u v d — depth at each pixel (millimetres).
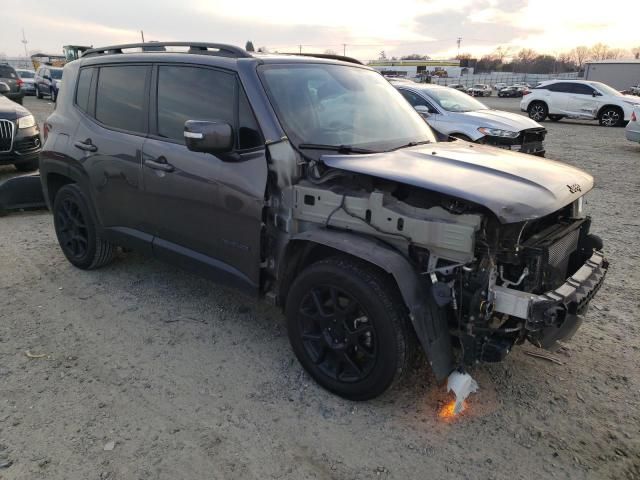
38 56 48219
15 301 4219
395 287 2719
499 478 2463
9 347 3535
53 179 4918
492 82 81750
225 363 3377
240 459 2555
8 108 8398
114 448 2609
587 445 2682
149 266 4965
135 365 3344
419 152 3229
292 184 3084
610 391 3129
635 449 2656
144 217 3916
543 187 2750
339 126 3416
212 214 3387
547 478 2465
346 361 2924
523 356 3488
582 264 3248
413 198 2793
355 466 2523
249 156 3150
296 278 3055
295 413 2895
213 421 2822
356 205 2826
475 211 2555
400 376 2762
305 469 2498
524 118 10180
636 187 8789
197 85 3531
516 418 2879
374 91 3980
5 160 8172
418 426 2805
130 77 4012
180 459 2547
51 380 3170
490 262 2525
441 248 2578
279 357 3451
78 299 4262
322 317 2971
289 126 3164
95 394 3041
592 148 13438
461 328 2660
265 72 3340
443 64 89438
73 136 4422
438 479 2453
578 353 3539
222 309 4117
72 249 4840
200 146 2957
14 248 5441
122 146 3947
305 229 3061
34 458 2533
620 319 4023
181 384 3148
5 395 3018
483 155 3291
